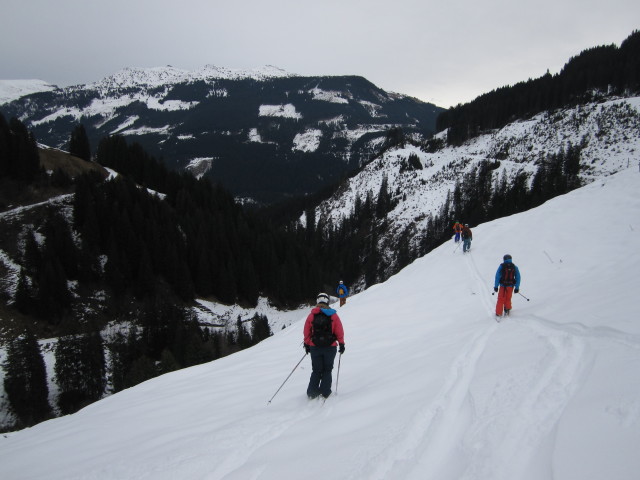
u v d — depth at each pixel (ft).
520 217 69.46
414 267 69.26
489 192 270.26
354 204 348.18
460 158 331.16
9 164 161.99
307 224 334.03
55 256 141.79
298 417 16.65
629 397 10.03
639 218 46.83
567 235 51.08
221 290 180.34
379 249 278.67
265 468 11.82
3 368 106.42
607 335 16.71
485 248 60.44
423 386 16.35
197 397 24.59
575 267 40.01
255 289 187.21
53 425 26.30
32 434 24.61
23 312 129.39
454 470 9.59
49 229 152.87
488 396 13.46
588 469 7.71
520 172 276.00
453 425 12.16
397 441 11.47
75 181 167.02
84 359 110.42
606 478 7.23
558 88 352.08
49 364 117.08
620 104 292.61
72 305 141.18
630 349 14.23
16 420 98.43
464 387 15.15
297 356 32.63
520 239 57.21
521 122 355.36
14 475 16.72
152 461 13.85
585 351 15.47
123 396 31.35
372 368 23.49
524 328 22.97
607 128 278.46
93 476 13.76
